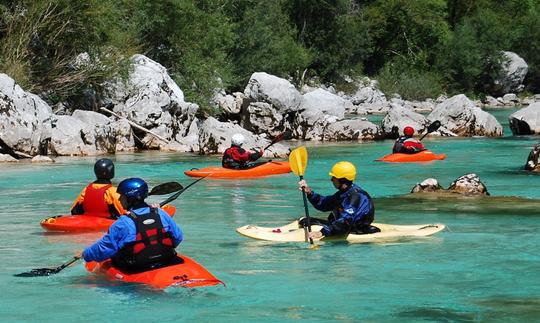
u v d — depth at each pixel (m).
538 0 85.88
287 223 12.59
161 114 28.02
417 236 11.05
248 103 32.50
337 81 63.38
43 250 10.45
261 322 7.16
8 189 16.69
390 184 17.72
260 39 48.84
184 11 37.53
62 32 29.28
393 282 8.59
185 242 10.88
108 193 11.83
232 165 19.42
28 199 15.29
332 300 7.89
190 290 7.98
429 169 20.94
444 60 69.25
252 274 8.94
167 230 8.27
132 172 20.05
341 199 10.82
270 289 8.29
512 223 12.31
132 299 7.81
